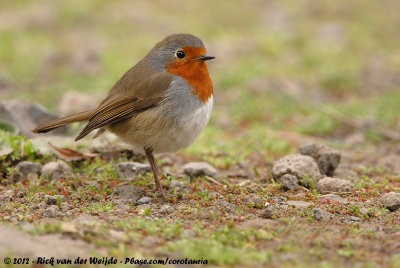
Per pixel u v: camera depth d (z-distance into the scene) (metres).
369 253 7.04
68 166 11.05
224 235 7.51
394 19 29.44
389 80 21.55
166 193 9.98
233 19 30.78
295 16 30.70
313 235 7.61
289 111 17.92
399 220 8.54
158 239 7.39
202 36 27.20
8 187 10.38
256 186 10.55
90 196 9.66
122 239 7.25
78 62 23.94
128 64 22.66
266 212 8.53
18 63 23.19
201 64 9.75
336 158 11.69
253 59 23.80
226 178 11.52
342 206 9.12
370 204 9.29
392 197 9.14
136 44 25.97
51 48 25.62
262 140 14.97
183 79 9.74
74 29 29.42
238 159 13.03
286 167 10.74
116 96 10.07
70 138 13.30
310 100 19.14
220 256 6.66
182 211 8.71
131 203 9.38
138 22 30.39
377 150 14.81
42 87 20.00
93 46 26.19
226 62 23.73
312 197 9.74
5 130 12.81
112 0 34.22
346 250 7.07
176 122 9.73
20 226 7.45
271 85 20.66
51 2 33.59
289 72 22.08
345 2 32.25
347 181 10.31
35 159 11.70
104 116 10.00
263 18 30.92
